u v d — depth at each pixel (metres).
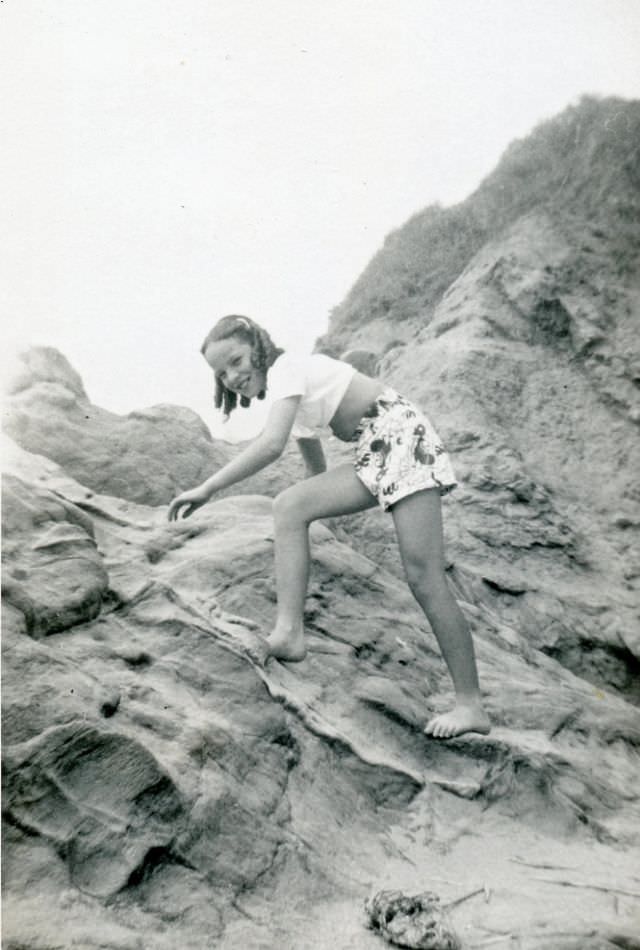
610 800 2.74
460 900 2.07
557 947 1.89
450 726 2.63
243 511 3.42
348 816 2.28
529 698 3.10
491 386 5.19
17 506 2.51
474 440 4.85
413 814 2.40
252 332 2.72
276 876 1.95
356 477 2.69
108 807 1.81
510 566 4.29
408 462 2.61
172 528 3.17
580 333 5.38
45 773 1.78
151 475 3.75
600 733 3.10
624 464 4.85
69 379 4.04
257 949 1.73
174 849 1.84
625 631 4.09
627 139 6.04
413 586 2.64
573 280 5.63
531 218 6.11
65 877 1.68
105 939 1.59
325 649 2.81
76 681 2.04
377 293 6.42
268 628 2.75
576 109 6.27
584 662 4.00
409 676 2.89
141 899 1.73
